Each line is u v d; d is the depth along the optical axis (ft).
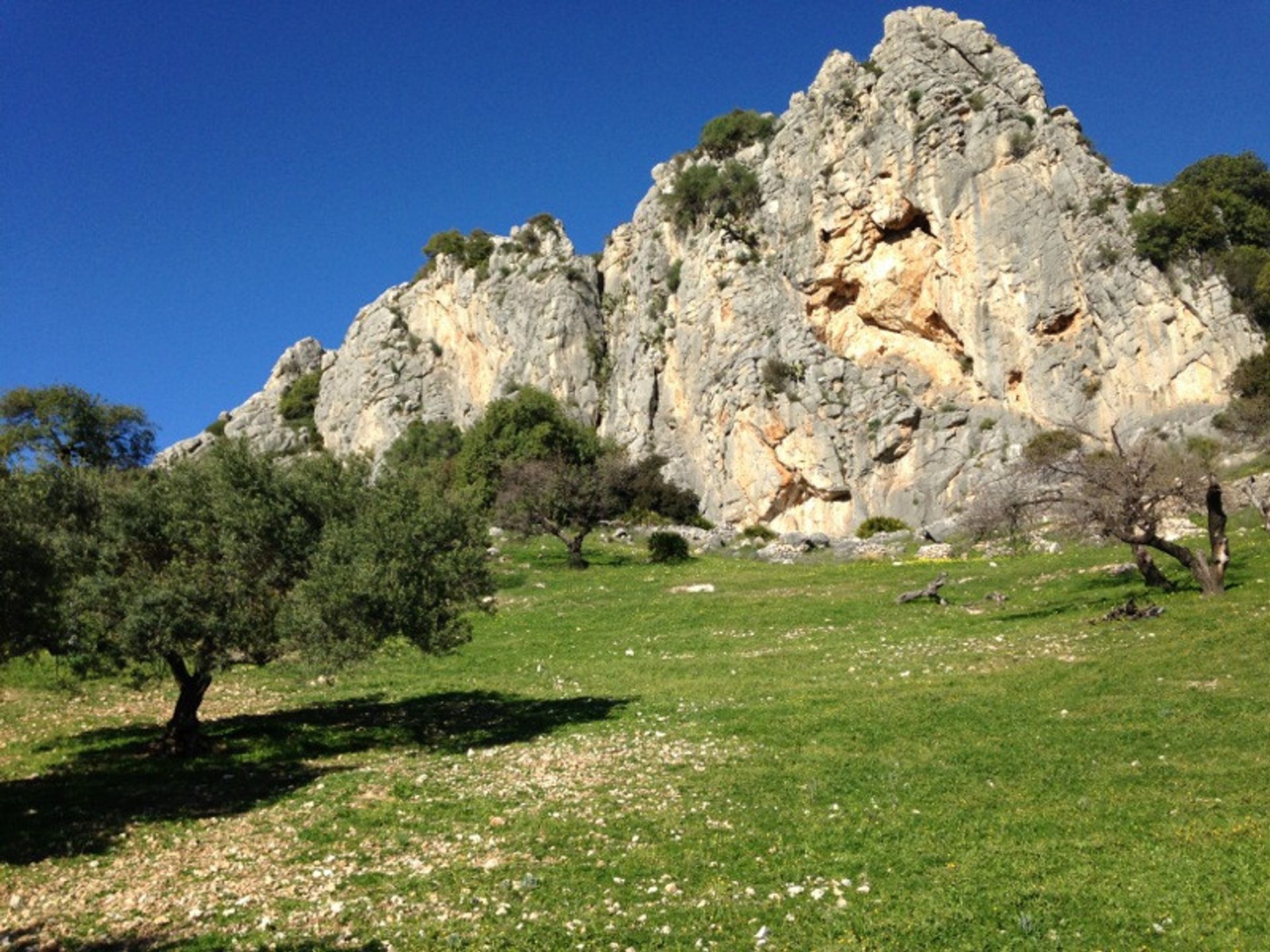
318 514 74.84
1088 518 107.04
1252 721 59.62
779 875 42.98
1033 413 270.67
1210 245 250.37
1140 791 49.98
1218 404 233.76
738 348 324.80
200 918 41.83
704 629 122.83
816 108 338.75
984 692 73.97
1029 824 46.55
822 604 130.93
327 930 39.78
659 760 63.72
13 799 61.52
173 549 70.69
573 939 37.68
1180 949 33.99
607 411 390.01
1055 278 271.28
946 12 320.91
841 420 295.28
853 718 69.92
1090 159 277.64
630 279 406.00
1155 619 91.61
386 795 59.93
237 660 71.67
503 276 446.60
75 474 71.51
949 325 293.64
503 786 60.34
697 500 313.94
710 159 389.80
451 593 76.28
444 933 38.70
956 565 161.38
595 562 196.65
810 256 319.68
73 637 63.93
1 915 42.86
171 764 69.97
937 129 295.69
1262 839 41.88
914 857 43.60
